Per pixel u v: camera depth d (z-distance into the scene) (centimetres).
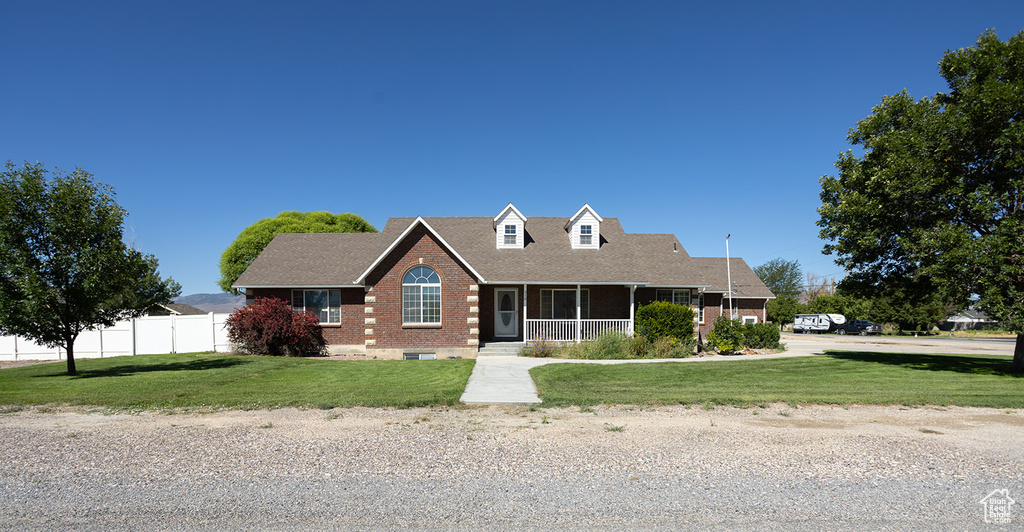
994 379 1441
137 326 2333
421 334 2055
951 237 1481
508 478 626
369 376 1426
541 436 816
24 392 1152
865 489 594
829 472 649
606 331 2086
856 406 1048
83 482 611
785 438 805
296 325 2062
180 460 690
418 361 1786
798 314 5897
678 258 2727
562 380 1380
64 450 736
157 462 682
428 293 2069
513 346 2109
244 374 1456
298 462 683
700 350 2397
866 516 524
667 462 685
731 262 4025
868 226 1773
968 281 1500
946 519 517
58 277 1421
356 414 969
